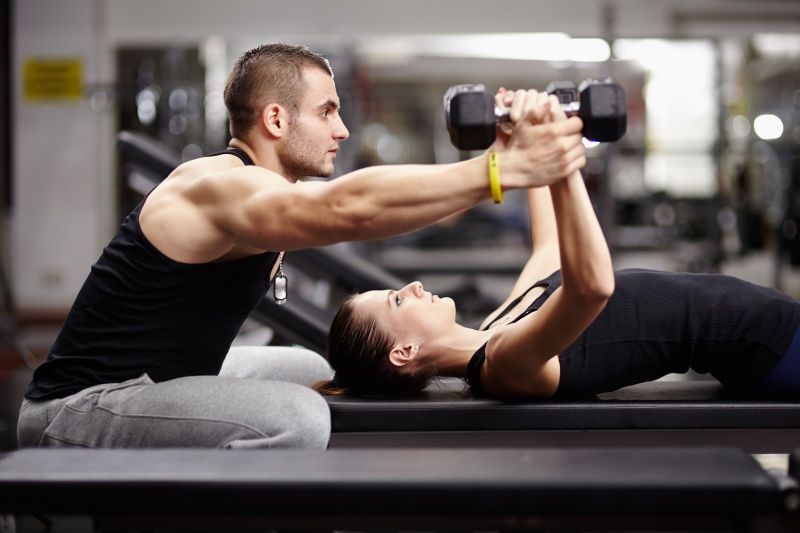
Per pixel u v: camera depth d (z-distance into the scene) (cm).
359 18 764
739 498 131
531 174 144
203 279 181
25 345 612
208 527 141
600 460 142
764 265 1085
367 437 189
